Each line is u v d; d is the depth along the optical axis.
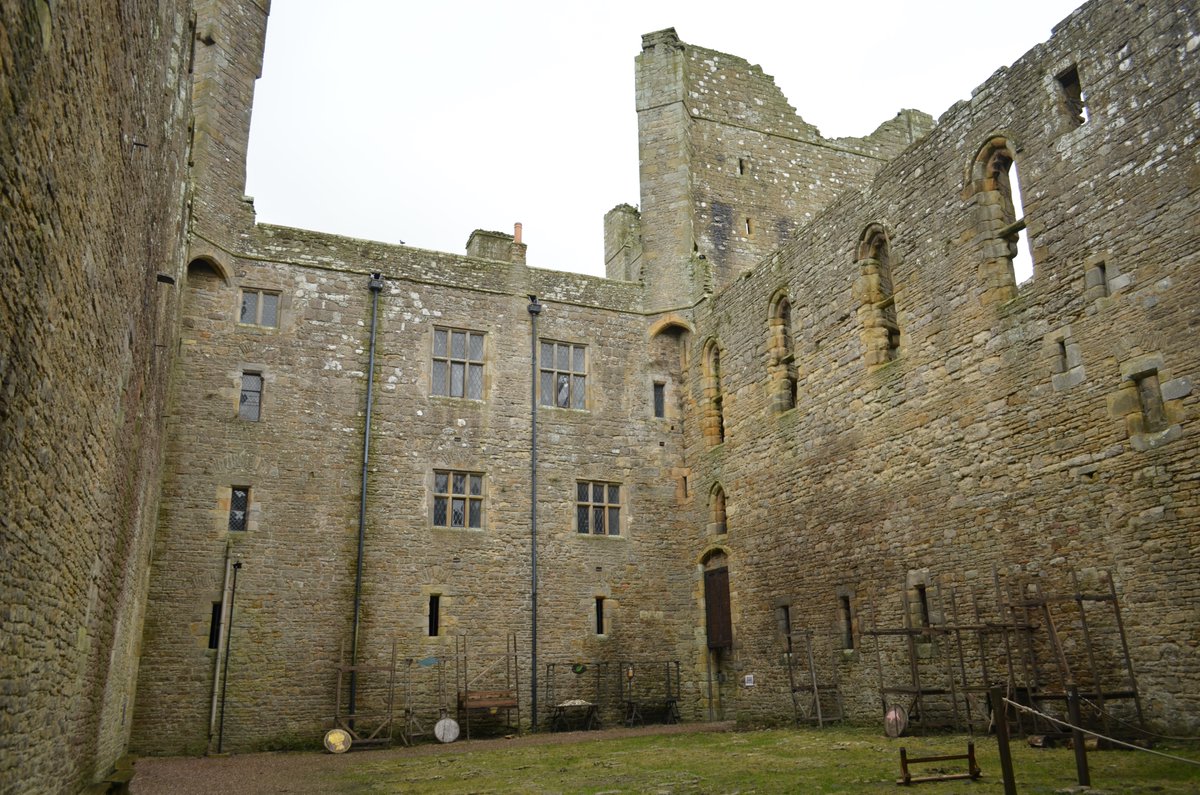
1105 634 11.85
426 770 13.02
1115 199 12.45
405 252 21.38
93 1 5.18
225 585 17.86
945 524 14.71
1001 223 14.59
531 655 19.94
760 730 16.91
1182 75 11.73
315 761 15.33
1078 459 12.55
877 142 27.80
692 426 22.53
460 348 21.38
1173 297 11.55
